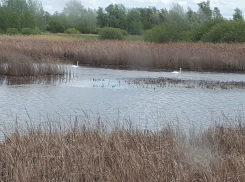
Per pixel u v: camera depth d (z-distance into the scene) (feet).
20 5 261.85
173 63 98.94
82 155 23.85
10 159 23.44
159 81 72.64
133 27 239.71
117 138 27.66
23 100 52.24
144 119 42.86
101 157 24.04
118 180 21.44
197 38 150.10
